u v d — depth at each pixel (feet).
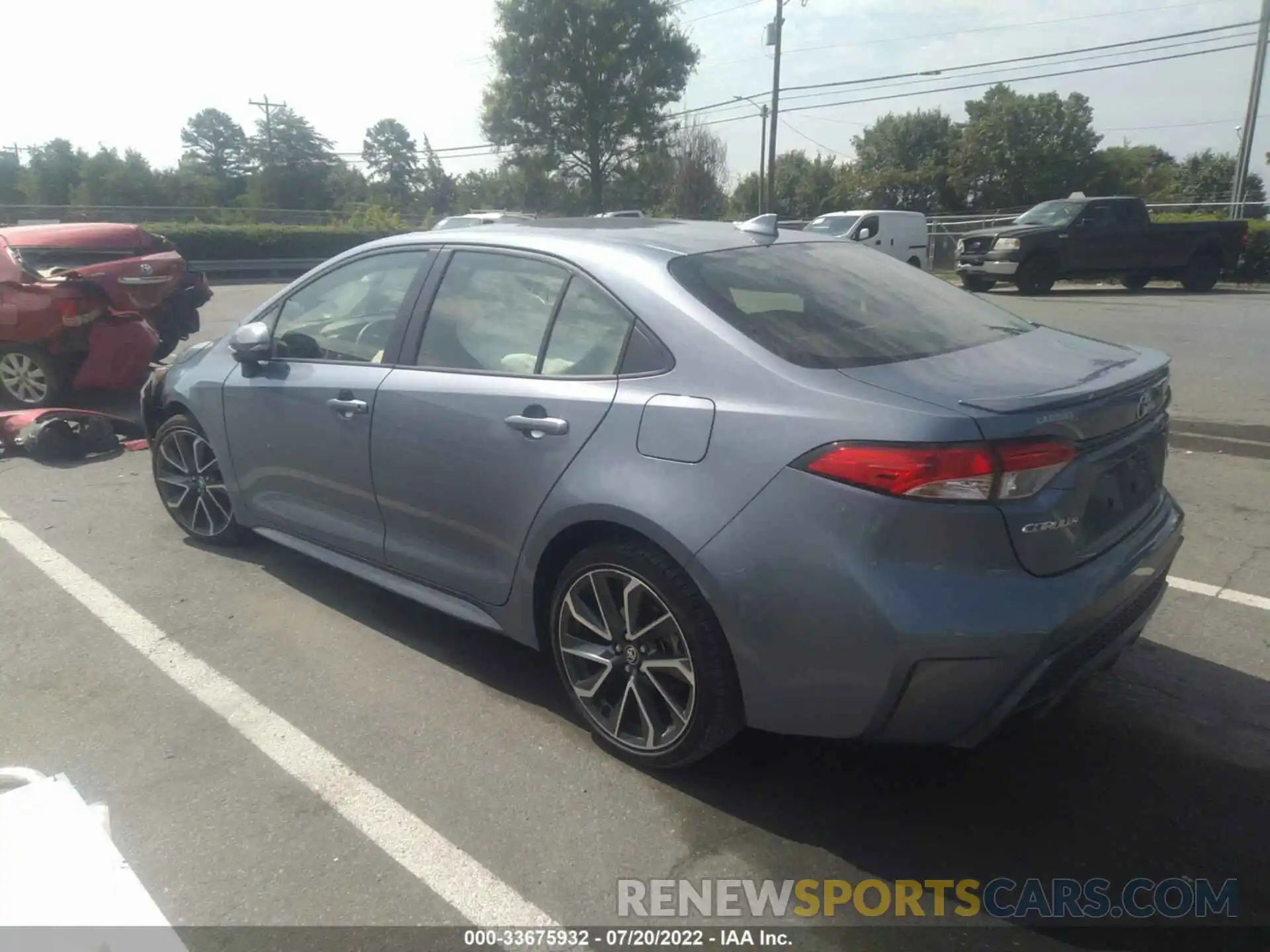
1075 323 45.11
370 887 8.78
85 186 201.67
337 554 13.93
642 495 9.58
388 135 328.29
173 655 13.09
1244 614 14.20
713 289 10.26
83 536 17.61
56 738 11.12
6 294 26.35
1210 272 66.95
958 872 8.98
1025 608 8.38
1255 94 90.07
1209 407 26.53
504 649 13.32
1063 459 8.61
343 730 11.29
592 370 10.48
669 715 10.21
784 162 232.12
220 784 10.27
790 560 8.74
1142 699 11.92
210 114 295.69
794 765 10.59
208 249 100.48
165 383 16.55
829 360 9.38
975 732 8.77
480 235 12.30
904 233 81.00
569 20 132.57
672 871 8.98
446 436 11.55
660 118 138.92
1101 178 214.28
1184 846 9.32
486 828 9.57
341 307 13.69
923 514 8.29
